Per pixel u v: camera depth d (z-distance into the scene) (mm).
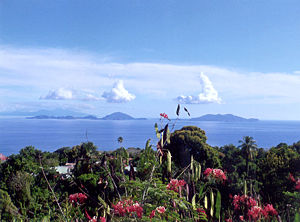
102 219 2600
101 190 2975
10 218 3717
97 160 3166
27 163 7012
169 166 2723
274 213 2326
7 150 174125
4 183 5582
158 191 2633
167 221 2557
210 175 2707
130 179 2953
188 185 2729
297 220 1798
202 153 21719
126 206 2627
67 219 2934
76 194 3061
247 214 2508
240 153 22828
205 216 2453
